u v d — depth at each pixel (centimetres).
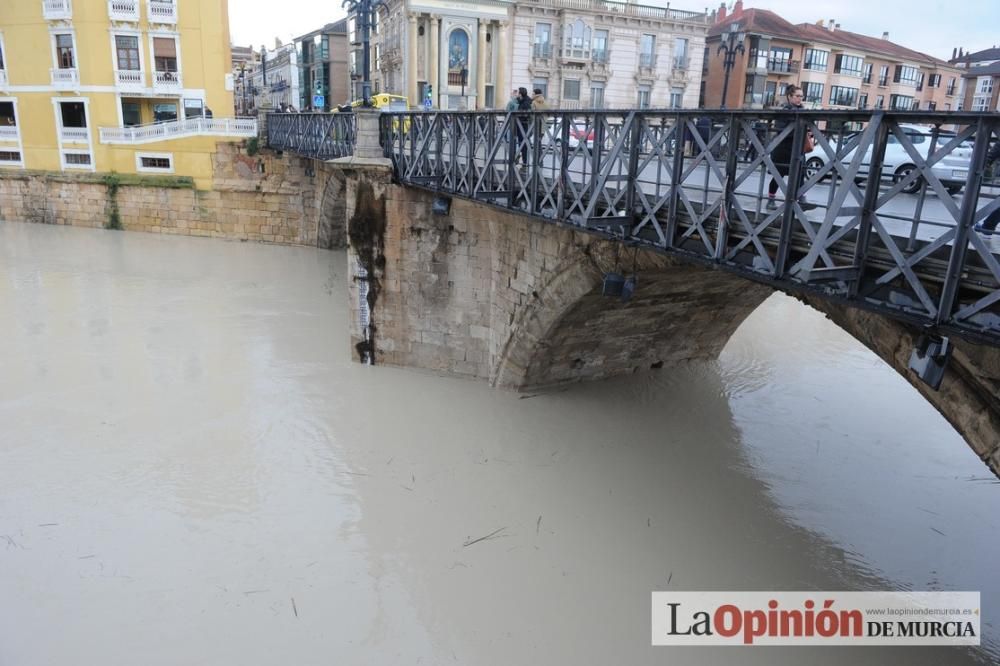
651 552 911
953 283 437
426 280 1384
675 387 1413
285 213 2791
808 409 1335
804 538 945
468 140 1053
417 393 1336
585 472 1091
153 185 2864
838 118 488
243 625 767
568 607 814
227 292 2034
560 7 3578
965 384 527
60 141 2970
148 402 1279
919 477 1098
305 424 1208
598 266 1006
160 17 2933
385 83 3912
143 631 753
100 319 1755
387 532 931
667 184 669
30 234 2809
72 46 2888
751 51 3622
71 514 941
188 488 1010
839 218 705
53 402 1271
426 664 730
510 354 1291
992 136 415
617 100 3812
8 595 795
